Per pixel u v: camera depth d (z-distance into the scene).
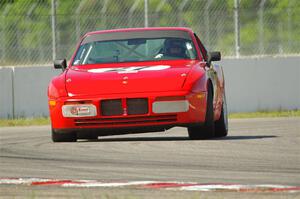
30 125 52.03
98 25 58.78
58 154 29.75
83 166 25.83
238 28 59.56
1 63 58.22
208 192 19.72
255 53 60.03
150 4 59.22
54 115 33.81
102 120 33.16
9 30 58.22
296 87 59.34
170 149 30.47
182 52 36.59
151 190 20.16
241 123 48.22
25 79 57.19
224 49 59.72
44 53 58.25
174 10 59.34
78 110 33.28
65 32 58.31
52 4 58.16
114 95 33.03
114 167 25.41
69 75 35.00
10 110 57.06
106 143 33.41
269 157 27.55
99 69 35.38
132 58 36.31
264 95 58.97
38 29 58.25
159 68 34.78
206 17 59.56
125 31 37.94
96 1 58.91
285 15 60.34
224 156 27.97
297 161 26.33
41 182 21.86
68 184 21.39
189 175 23.22
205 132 34.41
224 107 38.41
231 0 59.56
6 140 37.81
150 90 33.06
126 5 59.12
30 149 32.06
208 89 34.53
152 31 37.81
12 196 19.33
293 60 59.16
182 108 32.88
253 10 59.94
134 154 29.00
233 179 22.25
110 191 20.06
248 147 30.95
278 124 45.50
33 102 57.25
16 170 25.19
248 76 58.75
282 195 19.03
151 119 32.94
